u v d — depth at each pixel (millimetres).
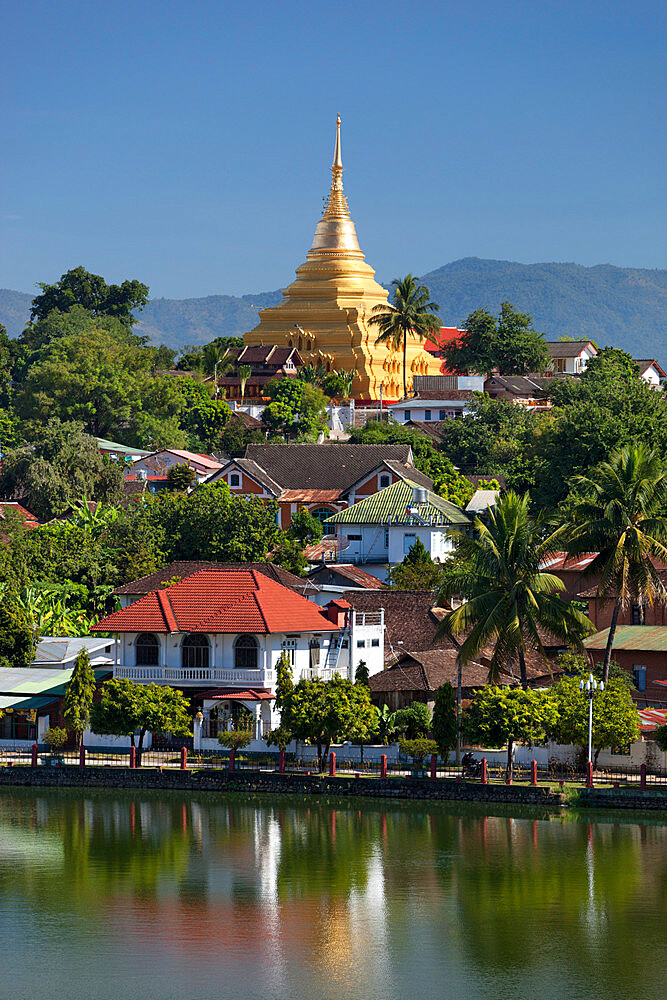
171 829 143250
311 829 142750
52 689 176125
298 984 104312
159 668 171750
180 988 103625
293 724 155625
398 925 115625
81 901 121688
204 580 176000
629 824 143250
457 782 149625
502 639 155500
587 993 102750
